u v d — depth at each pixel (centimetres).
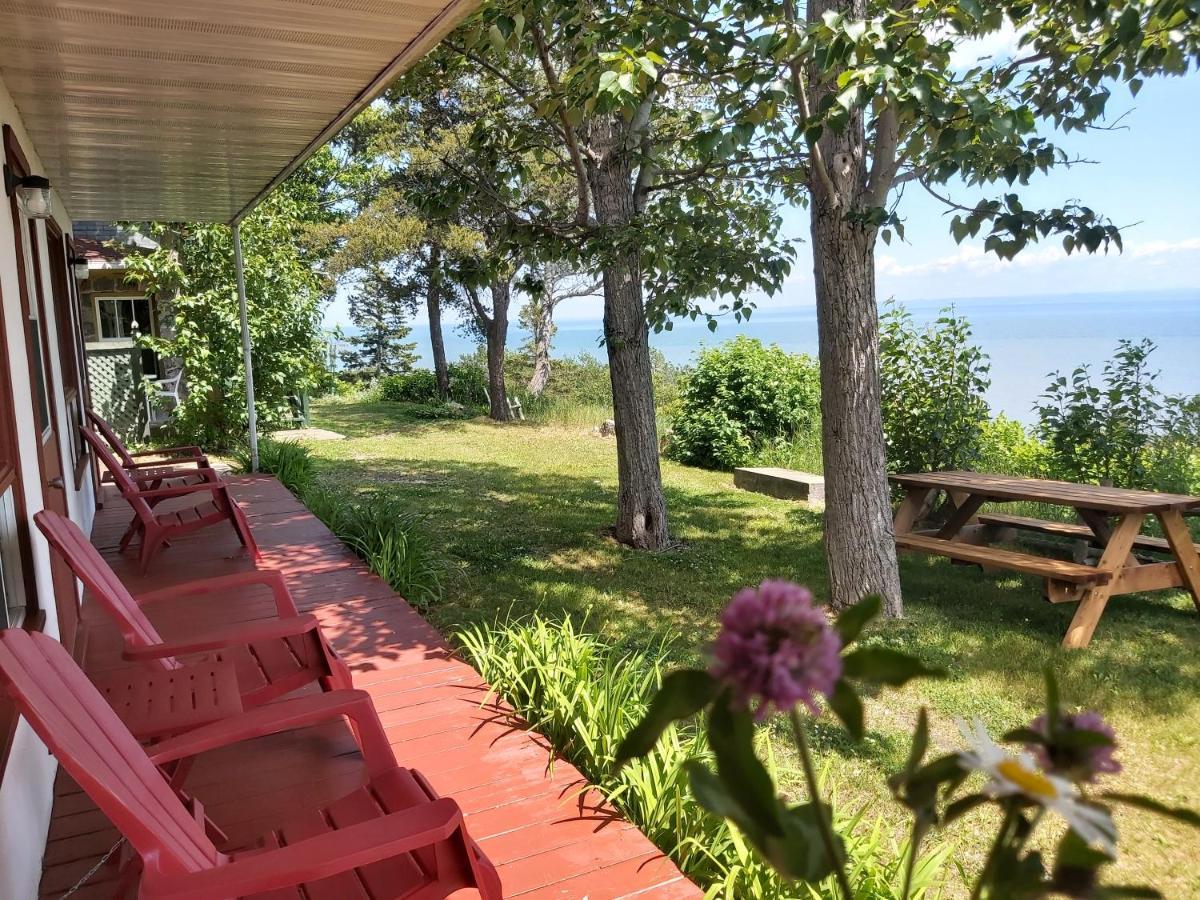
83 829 273
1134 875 301
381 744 234
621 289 712
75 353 754
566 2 478
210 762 317
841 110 369
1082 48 457
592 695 335
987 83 479
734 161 585
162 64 385
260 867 161
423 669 410
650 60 414
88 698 199
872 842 251
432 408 1881
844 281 521
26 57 372
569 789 297
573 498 941
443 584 604
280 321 1195
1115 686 445
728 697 56
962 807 63
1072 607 573
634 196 673
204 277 1145
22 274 413
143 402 1291
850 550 542
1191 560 521
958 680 454
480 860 200
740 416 1210
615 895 242
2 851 205
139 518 600
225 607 500
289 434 1446
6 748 215
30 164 512
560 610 559
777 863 58
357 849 166
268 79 409
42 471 402
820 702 421
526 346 2327
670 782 278
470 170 672
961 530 694
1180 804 342
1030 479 642
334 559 607
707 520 846
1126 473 718
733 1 475
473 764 317
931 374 779
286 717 225
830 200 512
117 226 1312
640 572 655
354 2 310
